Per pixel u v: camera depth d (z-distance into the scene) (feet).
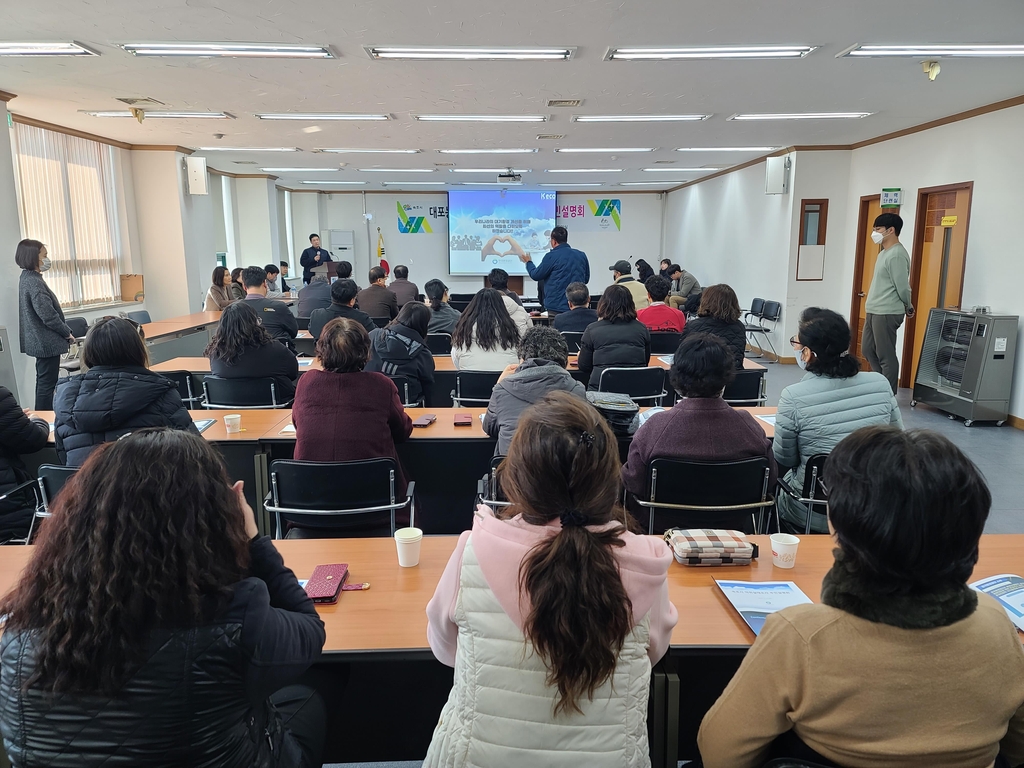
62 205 22.84
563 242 23.32
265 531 10.02
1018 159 17.88
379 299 21.72
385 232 48.42
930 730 2.95
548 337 9.32
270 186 39.09
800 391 8.13
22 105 18.98
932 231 21.90
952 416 19.63
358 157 30.37
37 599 3.21
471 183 43.55
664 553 3.51
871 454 3.02
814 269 27.73
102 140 24.84
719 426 7.25
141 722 3.18
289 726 4.35
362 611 5.12
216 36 12.66
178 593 3.20
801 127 22.48
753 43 13.08
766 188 27.63
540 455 3.30
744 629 4.88
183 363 15.47
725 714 3.41
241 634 3.36
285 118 20.89
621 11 11.34
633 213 48.52
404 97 17.72
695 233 41.50
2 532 8.37
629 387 13.26
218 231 37.73
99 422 7.47
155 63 14.46
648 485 7.52
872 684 2.95
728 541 5.91
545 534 3.29
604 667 3.09
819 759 3.19
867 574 3.04
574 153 28.99
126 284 26.23
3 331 17.52
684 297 33.14
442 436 9.77
